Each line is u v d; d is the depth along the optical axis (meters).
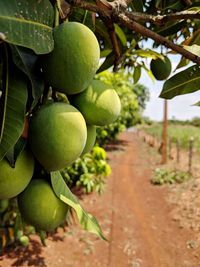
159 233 6.63
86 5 1.01
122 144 20.55
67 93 1.06
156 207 8.15
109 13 1.03
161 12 1.90
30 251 5.29
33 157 1.07
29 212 1.10
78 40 0.98
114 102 1.17
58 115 1.00
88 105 1.14
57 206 1.12
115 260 5.57
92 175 5.84
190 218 7.12
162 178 10.26
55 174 1.13
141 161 14.36
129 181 10.72
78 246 5.73
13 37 0.80
